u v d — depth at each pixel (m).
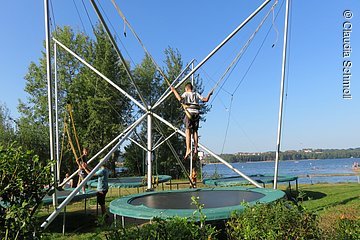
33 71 26.30
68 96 24.97
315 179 21.81
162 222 2.38
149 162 8.47
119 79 26.36
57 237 6.18
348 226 2.77
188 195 5.99
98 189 7.62
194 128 5.80
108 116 24.94
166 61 28.94
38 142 23.83
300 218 2.47
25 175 2.07
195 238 2.27
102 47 25.69
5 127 24.94
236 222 2.70
